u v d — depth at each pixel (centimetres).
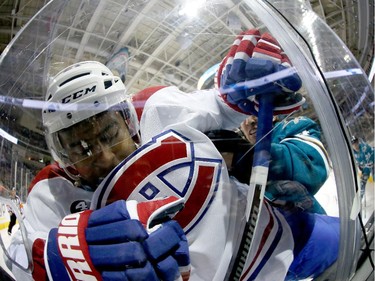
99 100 76
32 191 88
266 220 84
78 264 67
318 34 89
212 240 77
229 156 85
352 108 80
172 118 85
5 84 98
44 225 84
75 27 101
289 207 87
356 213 68
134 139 84
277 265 82
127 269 65
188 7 90
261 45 81
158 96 89
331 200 84
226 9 86
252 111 84
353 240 70
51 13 107
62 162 83
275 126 85
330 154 69
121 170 78
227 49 89
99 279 65
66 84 76
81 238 69
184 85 93
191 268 77
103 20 99
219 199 78
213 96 90
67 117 75
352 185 68
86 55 96
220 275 78
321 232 84
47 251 71
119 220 69
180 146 78
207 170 78
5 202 90
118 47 94
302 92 77
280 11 86
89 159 78
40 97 91
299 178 83
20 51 104
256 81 78
